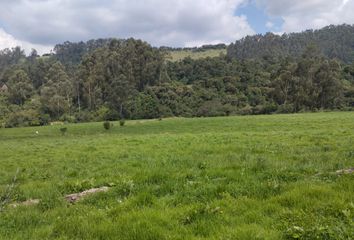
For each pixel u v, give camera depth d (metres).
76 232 7.12
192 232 6.73
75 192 11.17
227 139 26.36
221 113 107.62
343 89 111.06
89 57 149.38
